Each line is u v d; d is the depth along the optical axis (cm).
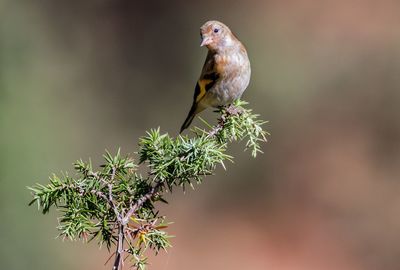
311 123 1794
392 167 1797
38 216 1073
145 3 1944
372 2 2012
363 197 1758
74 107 1595
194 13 1955
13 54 1267
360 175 1770
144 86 1850
